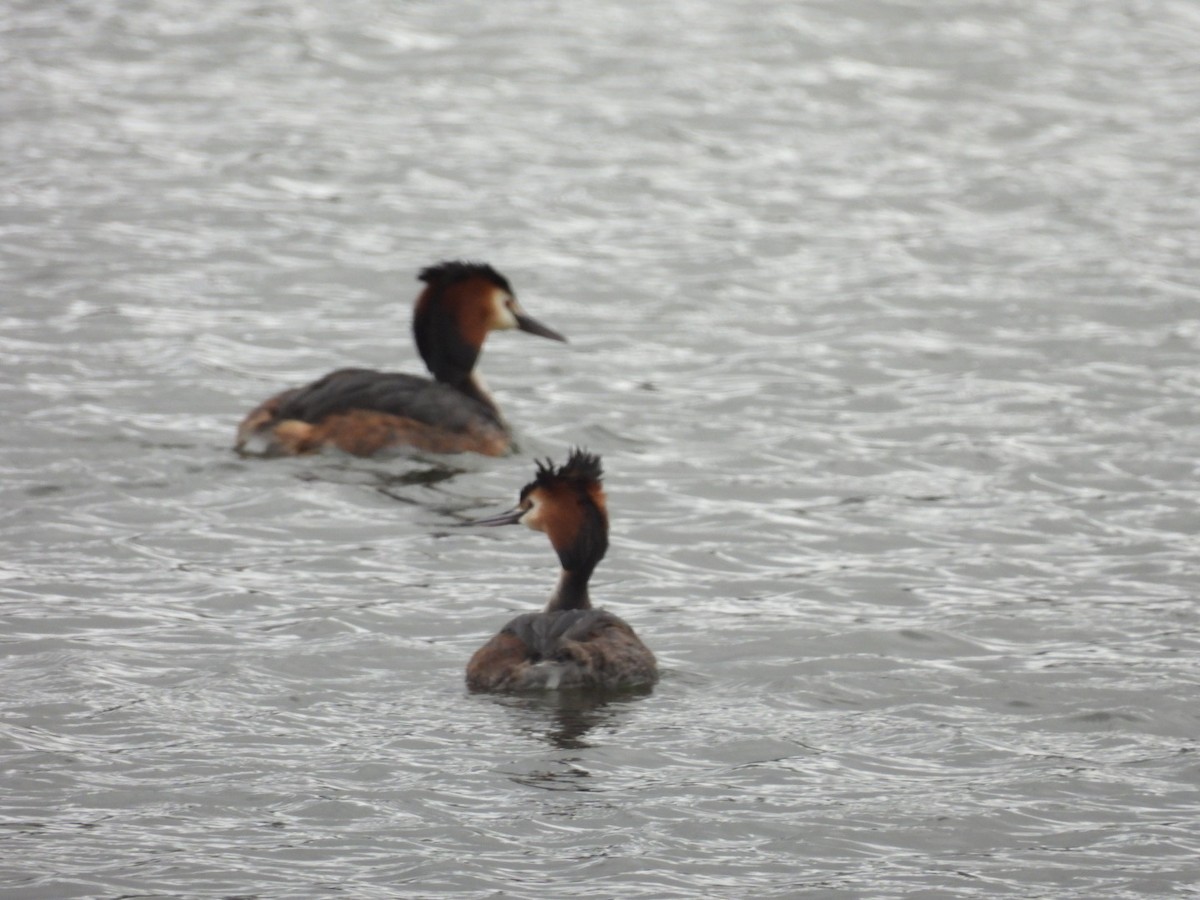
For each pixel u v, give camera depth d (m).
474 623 13.07
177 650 12.34
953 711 11.53
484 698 11.60
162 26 36.75
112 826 9.69
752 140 31.05
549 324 22.14
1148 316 22.22
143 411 18.06
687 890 9.08
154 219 25.64
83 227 25.03
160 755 10.59
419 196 27.48
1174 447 17.52
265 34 36.44
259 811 9.89
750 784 10.34
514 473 16.77
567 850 9.50
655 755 10.73
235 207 26.45
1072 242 25.58
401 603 13.42
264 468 16.48
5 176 27.36
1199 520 15.54
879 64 35.75
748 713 11.41
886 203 27.72
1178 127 32.09
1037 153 30.47
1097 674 12.12
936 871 9.34
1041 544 15.02
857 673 12.16
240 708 11.34
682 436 18.03
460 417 17.22
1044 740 11.09
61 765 10.41
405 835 9.62
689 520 15.57
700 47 36.44
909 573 14.30
